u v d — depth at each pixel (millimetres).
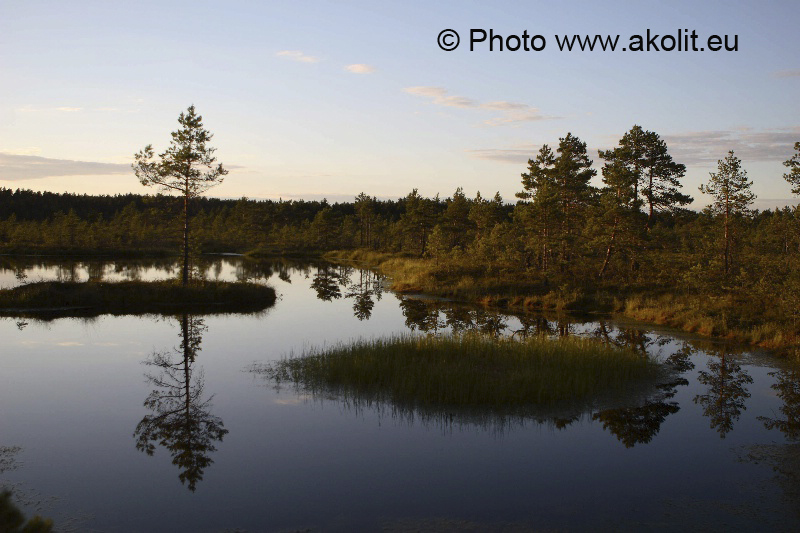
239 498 8234
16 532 4047
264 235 108375
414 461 9672
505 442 10586
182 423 11656
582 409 12500
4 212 122125
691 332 23562
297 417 12023
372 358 15422
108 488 8570
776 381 15203
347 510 7848
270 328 24297
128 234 88188
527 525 7406
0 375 15750
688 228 53469
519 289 35969
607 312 29500
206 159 34062
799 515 7699
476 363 15484
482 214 60875
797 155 20828
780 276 24188
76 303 29438
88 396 13695
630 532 7219
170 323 25438
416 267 50344
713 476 9023
